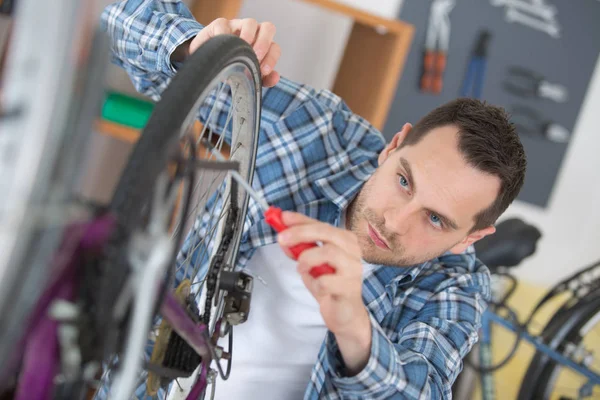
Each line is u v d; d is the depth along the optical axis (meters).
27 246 0.35
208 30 0.97
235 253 0.88
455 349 1.13
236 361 1.19
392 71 2.42
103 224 0.40
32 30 0.35
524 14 2.95
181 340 0.66
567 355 2.33
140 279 0.40
